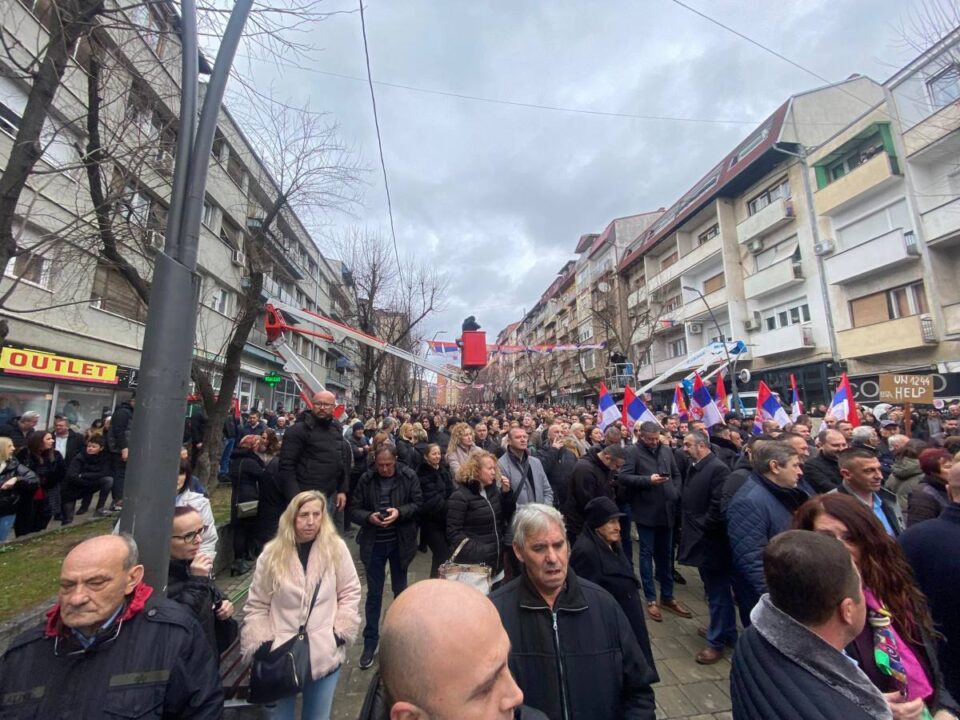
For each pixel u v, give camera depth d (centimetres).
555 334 5344
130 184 571
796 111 2144
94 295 1125
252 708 277
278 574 252
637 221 3897
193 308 216
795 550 147
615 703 185
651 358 3219
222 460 1055
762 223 2241
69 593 162
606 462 448
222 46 238
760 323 2334
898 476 458
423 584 109
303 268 2534
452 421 1222
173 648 173
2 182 345
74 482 717
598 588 210
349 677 362
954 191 1502
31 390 1009
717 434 624
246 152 1848
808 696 132
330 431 509
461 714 92
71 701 158
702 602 508
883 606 189
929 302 1545
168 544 199
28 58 859
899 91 1608
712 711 313
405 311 2323
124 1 445
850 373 1827
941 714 171
